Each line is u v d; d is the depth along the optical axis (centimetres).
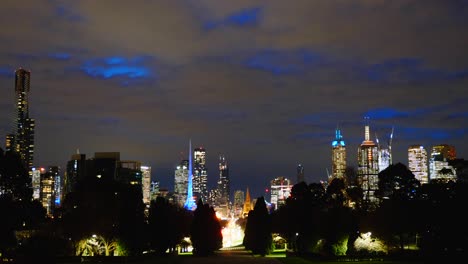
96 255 12306
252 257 14750
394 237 12419
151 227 15238
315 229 13750
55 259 11369
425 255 10794
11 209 10700
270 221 16375
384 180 14350
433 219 11669
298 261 11781
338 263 10581
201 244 16475
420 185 13875
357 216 12888
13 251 10838
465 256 10462
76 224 12188
